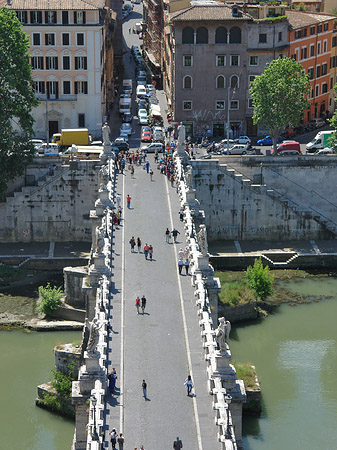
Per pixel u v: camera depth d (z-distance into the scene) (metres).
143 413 150.38
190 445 143.12
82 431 161.38
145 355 167.25
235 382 157.62
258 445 182.38
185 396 154.75
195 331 175.88
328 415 192.75
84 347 194.50
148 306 186.50
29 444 184.62
